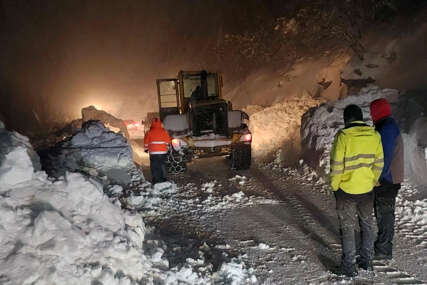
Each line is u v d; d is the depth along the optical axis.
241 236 5.29
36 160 4.58
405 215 5.68
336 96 14.16
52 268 3.07
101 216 3.91
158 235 5.13
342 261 4.18
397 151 4.36
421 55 11.66
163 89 11.09
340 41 16.36
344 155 4.00
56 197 3.69
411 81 10.80
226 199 6.91
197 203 6.78
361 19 15.91
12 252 3.05
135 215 4.48
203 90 10.48
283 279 4.12
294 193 7.16
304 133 9.53
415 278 4.09
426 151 6.57
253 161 10.34
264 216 6.04
